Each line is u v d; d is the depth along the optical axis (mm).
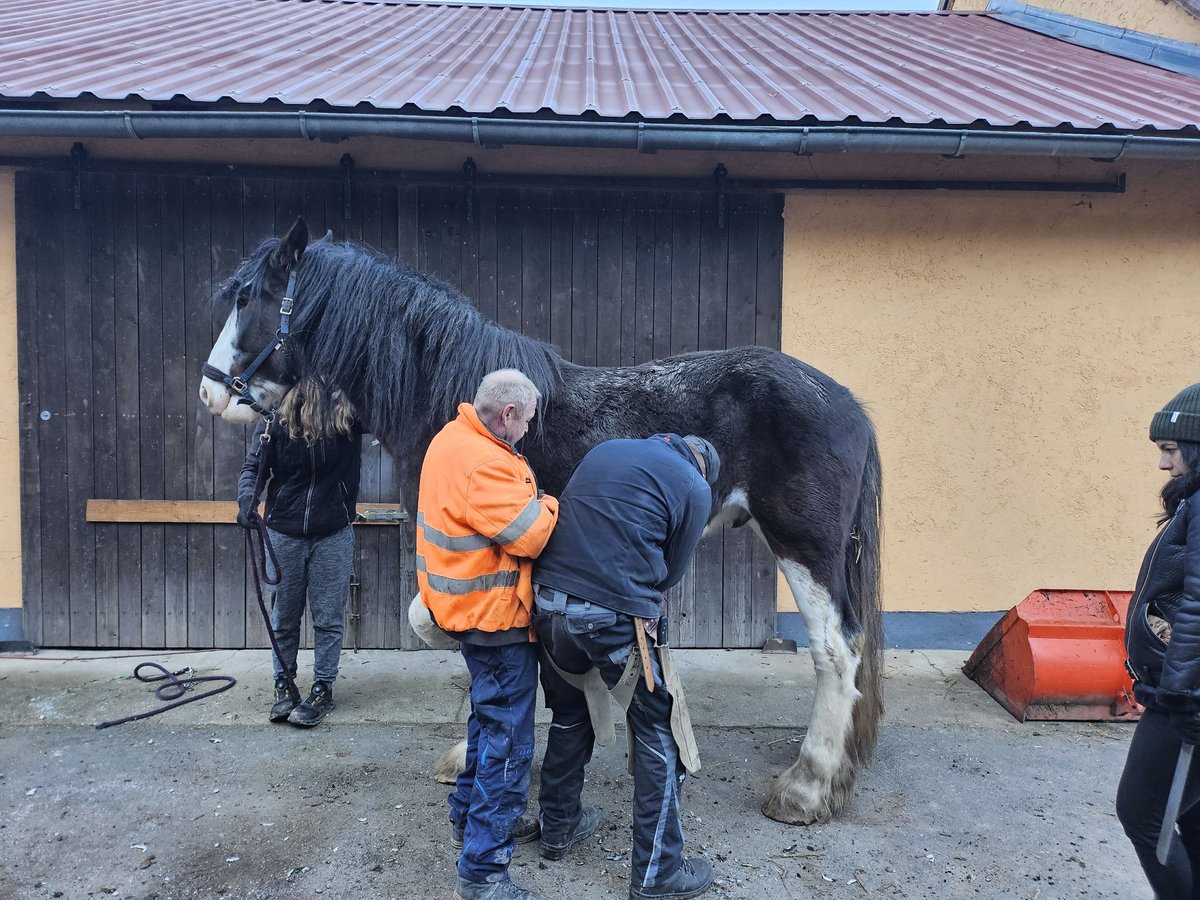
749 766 2820
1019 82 4250
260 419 2781
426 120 3176
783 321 3863
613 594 1856
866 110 3477
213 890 2064
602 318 3826
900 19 6504
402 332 2484
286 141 3658
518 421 1950
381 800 2521
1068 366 3885
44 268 3652
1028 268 3852
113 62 3775
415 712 3184
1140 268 3848
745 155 3783
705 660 3799
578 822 2283
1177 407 1665
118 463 3721
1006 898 2080
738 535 3889
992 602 3955
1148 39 4926
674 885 2020
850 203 3824
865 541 2596
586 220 3799
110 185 3652
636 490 1896
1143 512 3922
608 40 5379
